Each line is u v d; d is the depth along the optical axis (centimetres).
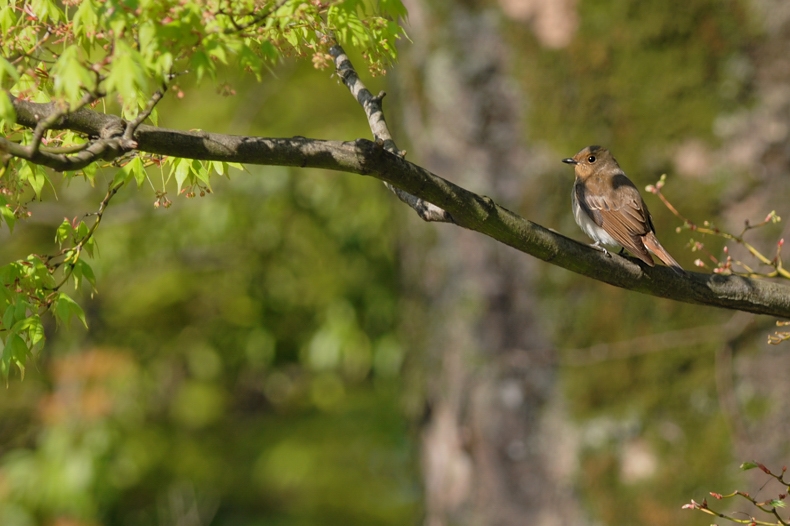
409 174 627
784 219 1120
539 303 1193
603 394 1162
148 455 1919
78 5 562
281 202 2000
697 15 1127
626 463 1150
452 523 1270
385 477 2302
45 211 2017
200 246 2050
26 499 1742
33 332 639
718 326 1130
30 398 2012
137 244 2022
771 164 1123
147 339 2152
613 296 1159
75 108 501
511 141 1196
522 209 1187
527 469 1206
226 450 2267
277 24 553
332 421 2292
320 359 1945
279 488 2277
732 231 1125
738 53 1127
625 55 1141
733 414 1116
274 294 2088
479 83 1207
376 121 731
